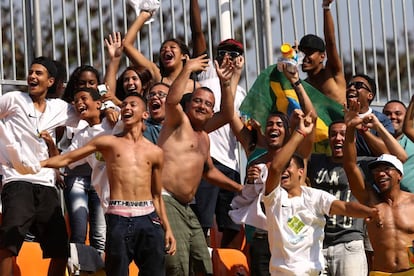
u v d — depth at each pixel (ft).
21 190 92.99
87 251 97.81
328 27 109.19
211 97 95.61
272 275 93.76
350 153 98.58
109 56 107.45
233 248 104.83
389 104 110.73
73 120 98.53
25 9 107.24
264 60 115.24
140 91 104.37
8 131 94.79
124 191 90.33
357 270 99.19
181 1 112.57
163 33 111.65
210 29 113.60
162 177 93.40
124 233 89.35
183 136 94.32
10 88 106.42
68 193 100.22
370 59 118.83
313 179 102.73
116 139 91.40
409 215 99.55
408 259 98.68
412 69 120.98
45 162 90.89
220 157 106.22
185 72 93.40
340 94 108.78
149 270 89.61
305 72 109.40
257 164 98.89
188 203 94.22
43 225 94.27
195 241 93.86
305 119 93.61
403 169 103.04
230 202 104.83
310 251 93.56
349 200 101.71
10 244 91.86
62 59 108.06
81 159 92.68
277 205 93.45
